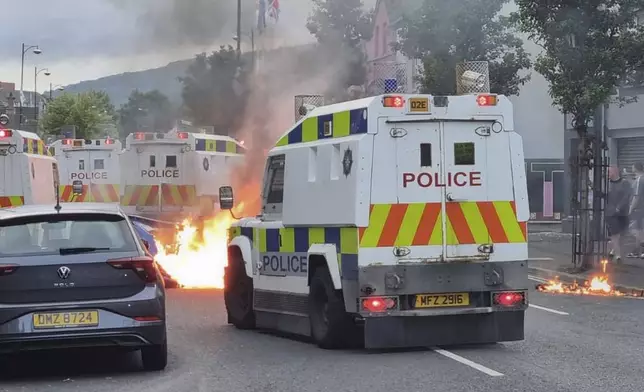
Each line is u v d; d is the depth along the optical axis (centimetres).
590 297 1496
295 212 1041
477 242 948
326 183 981
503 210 959
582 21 1748
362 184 924
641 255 1989
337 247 962
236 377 843
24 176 1788
